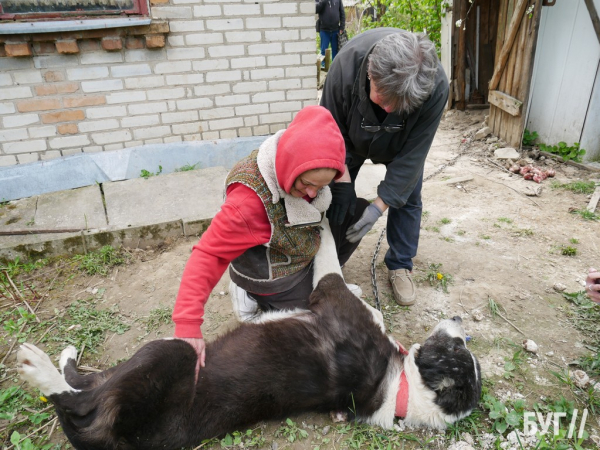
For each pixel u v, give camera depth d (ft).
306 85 15.83
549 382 8.15
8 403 7.70
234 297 8.91
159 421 6.47
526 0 16.58
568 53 16.61
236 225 6.31
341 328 7.61
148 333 9.33
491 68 23.63
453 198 15.02
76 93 13.83
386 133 8.04
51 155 14.29
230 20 14.29
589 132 16.81
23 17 12.44
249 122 15.88
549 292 10.46
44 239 11.50
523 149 18.63
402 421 7.57
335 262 8.29
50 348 8.88
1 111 13.32
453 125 22.95
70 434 6.40
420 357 7.70
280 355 7.23
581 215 13.62
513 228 13.11
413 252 10.31
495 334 9.29
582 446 7.04
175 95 14.79
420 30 28.94
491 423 7.48
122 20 13.00
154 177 14.80
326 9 29.73
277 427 7.44
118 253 11.90
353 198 8.68
